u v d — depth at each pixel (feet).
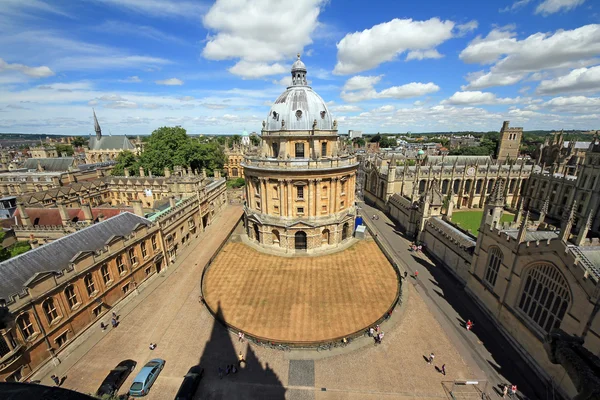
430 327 125.49
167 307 139.95
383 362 108.06
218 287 155.43
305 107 192.85
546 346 30.94
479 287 140.05
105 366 107.14
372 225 255.09
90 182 280.10
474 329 124.67
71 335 114.93
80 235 132.46
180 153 330.75
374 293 148.46
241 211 298.35
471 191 309.42
